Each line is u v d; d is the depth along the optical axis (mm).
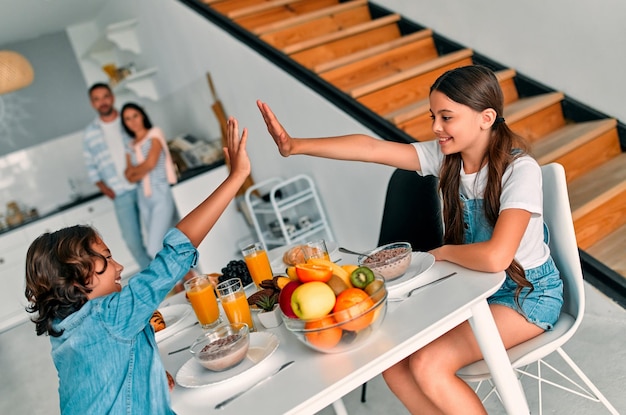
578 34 3154
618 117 3148
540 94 3471
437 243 2264
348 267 1502
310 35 4172
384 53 3838
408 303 1533
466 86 1683
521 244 1729
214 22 4289
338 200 3867
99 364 1359
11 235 5723
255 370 1418
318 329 1317
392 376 1729
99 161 5105
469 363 1633
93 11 6016
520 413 1533
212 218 1509
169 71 5172
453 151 1765
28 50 6309
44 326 1396
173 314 2025
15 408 3723
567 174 3053
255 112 4250
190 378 1453
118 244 6105
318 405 1266
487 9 3607
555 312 1721
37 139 6473
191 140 5230
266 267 1970
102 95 4977
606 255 2668
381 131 3271
